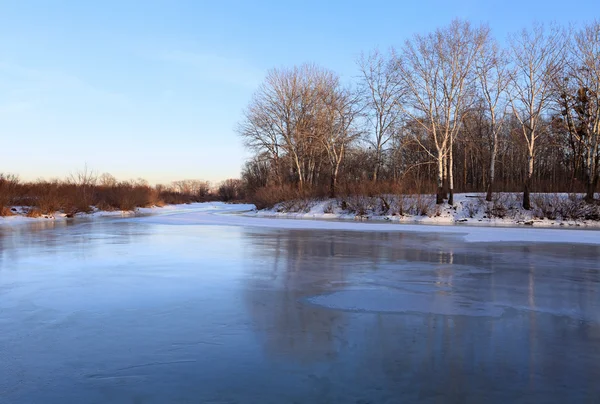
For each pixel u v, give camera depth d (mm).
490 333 6820
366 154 47656
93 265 12898
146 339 6512
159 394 4762
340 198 41844
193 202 108750
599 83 32000
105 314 7812
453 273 11703
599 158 35906
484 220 33031
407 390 4867
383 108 43500
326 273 11688
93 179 53469
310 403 4566
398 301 8750
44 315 7754
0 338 6562
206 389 4879
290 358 5785
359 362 5656
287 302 8656
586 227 28344
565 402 4605
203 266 12734
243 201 93688
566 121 40906
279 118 49656
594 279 10930
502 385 4992
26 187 42281
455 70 34906
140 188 64750
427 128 36031
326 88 47562
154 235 22234
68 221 34031
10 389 4883
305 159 50844
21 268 12406
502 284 10344
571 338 6578
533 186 40031
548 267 12641
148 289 9766
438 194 36156
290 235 22250
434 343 6355
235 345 6270
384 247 17234
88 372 5332
